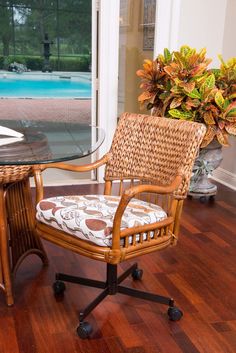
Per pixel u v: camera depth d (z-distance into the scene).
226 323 1.76
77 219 1.57
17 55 6.66
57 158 1.55
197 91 2.87
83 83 6.89
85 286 2.02
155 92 3.10
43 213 1.69
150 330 1.70
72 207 1.70
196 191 3.30
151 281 2.09
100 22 3.36
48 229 1.69
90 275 2.13
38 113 6.38
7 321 1.73
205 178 3.34
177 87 2.87
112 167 1.97
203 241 2.59
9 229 1.93
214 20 3.65
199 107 2.87
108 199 1.86
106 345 1.60
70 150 1.70
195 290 2.02
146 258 2.34
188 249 2.47
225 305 1.89
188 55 2.90
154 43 3.56
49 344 1.60
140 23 3.49
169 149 1.76
